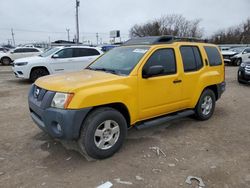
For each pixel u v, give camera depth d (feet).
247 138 15.29
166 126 17.29
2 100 24.95
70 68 37.45
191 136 15.51
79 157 12.51
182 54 16.12
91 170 11.32
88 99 11.32
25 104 23.27
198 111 17.79
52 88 11.77
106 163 11.98
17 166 11.62
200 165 11.85
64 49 37.09
